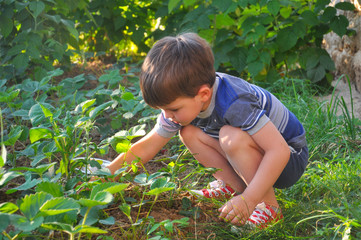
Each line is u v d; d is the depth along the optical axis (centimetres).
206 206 210
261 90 201
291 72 418
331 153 277
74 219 151
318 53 403
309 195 224
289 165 204
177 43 178
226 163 215
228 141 187
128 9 479
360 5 381
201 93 179
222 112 186
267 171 180
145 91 178
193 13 413
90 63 500
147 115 301
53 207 133
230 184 216
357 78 384
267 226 188
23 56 348
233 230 187
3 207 135
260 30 381
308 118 318
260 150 189
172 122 206
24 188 162
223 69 443
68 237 171
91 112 201
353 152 272
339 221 195
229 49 405
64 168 192
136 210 196
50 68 369
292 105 334
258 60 394
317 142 279
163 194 213
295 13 417
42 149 197
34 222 124
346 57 409
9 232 149
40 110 211
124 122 331
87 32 473
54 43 364
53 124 203
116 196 198
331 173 237
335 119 305
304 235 190
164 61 173
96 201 135
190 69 173
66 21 369
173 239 179
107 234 175
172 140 298
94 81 428
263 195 182
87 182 180
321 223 196
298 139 205
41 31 365
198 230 189
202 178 248
